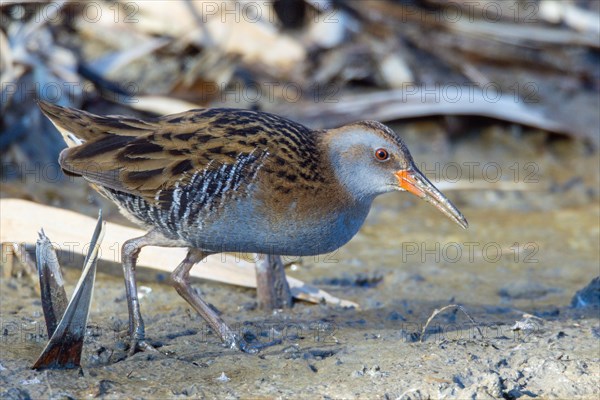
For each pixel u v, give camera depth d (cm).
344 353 848
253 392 760
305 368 812
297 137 900
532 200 1373
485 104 1492
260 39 1498
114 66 1441
